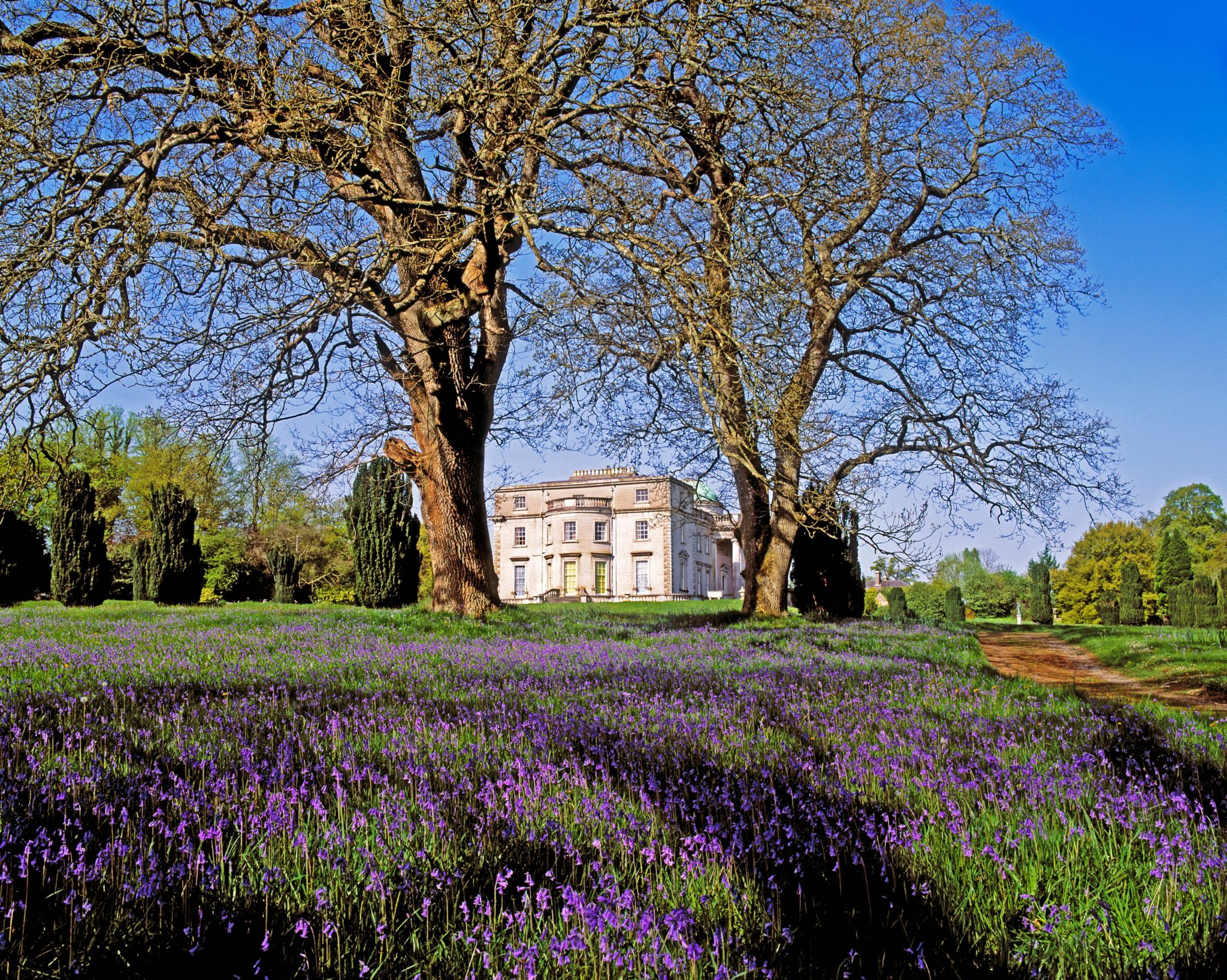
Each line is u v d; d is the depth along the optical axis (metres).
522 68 11.03
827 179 13.22
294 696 6.66
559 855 3.02
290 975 2.14
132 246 10.07
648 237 12.37
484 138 12.65
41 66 10.55
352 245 11.45
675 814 3.42
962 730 5.42
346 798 3.57
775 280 12.09
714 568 73.62
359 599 24.06
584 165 12.71
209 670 8.12
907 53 17.67
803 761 4.41
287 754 4.23
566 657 10.10
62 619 15.71
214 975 2.13
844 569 24.58
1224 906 2.48
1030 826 3.20
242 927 2.38
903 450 21.42
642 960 2.14
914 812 3.49
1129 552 52.00
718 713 5.87
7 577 25.28
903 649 12.52
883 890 2.76
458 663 9.27
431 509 17.16
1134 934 2.39
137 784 3.68
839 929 2.45
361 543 23.27
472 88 11.26
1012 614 65.56
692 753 4.62
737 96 12.52
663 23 12.00
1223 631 18.80
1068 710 6.39
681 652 11.17
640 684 7.58
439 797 3.60
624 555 61.72
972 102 19.95
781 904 2.59
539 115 11.71
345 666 8.69
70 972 2.09
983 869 2.83
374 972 2.13
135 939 2.26
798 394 14.95
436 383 15.20
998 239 20.70
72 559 26.12
